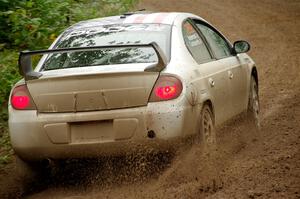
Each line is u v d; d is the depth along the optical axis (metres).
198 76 8.92
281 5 39.06
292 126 11.73
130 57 8.80
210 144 9.08
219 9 36.47
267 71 19.97
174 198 7.58
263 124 12.41
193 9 35.59
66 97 8.32
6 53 14.50
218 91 9.62
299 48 24.50
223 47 11.05
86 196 8.31
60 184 9.22
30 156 8.64
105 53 8.95
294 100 14.81
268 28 30.52
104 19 10.38
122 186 8.55
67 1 17.45
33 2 16.28
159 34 9.30
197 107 8.61
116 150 8.30
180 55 8.92
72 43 9.52
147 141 8.20
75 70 8.52
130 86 8.21
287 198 6.98
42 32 15.54
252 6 38.34
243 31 29.75
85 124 8.33
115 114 8.21
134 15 10.23
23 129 8.50
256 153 9.70
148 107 8.19
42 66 9.12
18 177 9.09
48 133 8.40
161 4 36.00
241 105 11.04
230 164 9.06
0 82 12.89
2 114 12.33
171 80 8.27
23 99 8.54
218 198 7.26
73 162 9.41
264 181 7.78
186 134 8.36
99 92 8.23
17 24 15.12
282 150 9.60
